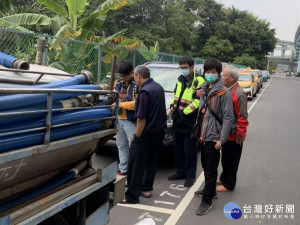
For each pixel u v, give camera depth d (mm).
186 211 4375
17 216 2160
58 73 3178
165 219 4133
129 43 10805
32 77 2779
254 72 26844
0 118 2004
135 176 4441
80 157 3031
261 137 9195
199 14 51500
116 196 3221
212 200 4770
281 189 5285
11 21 10117
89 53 9445
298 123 11930
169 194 4910
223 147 4914
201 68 8586
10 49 7742
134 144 4469
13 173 2193
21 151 2090
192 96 5055
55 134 2418
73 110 2592
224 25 52719
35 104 2250
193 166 5207
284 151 7738
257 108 15938
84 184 2826
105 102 3062
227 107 4090
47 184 2746
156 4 34250
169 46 34750
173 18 36719
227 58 51812
